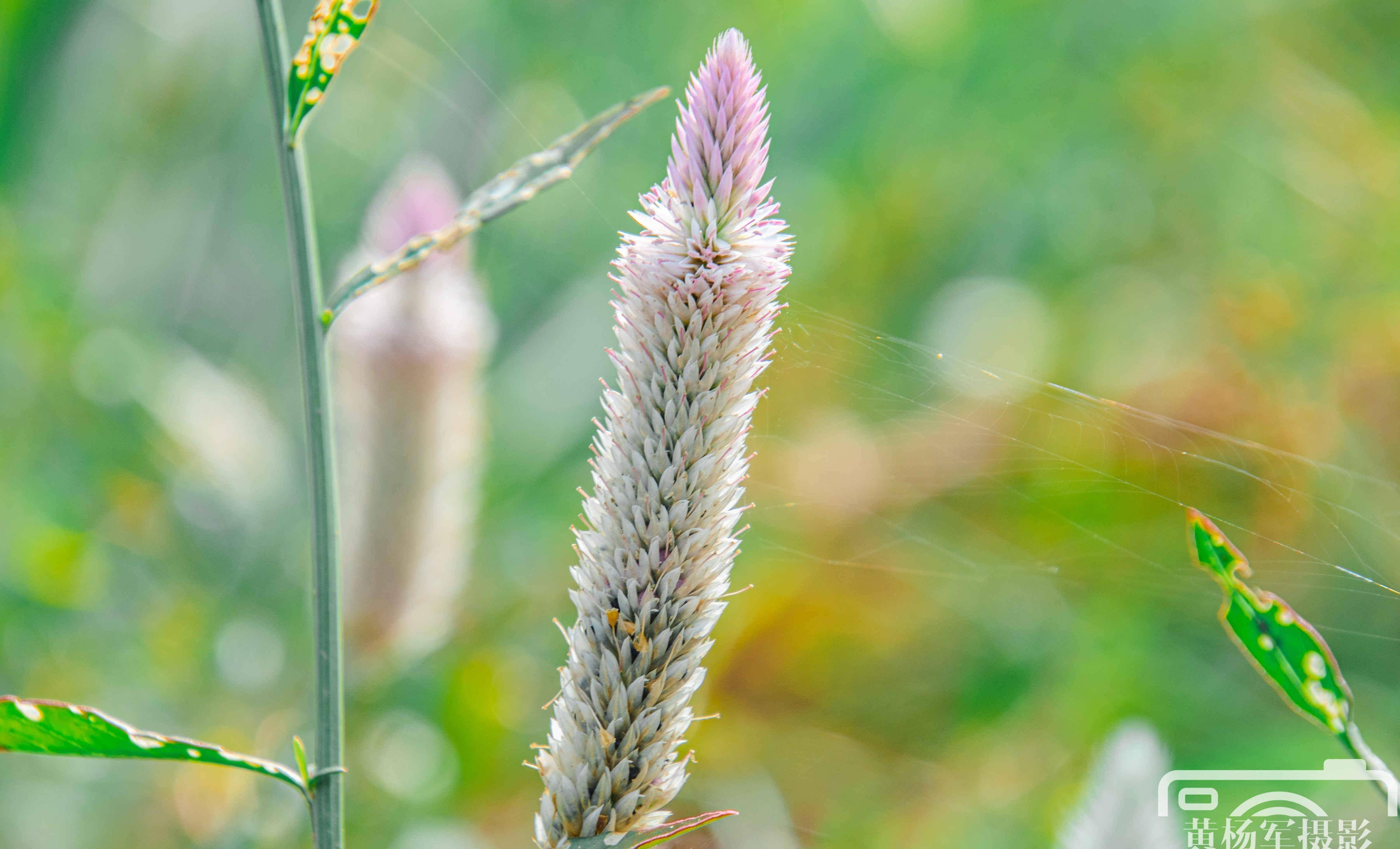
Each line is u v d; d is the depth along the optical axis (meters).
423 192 0.80
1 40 0.92
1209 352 1.28
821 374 1.11
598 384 1.17
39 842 0.79
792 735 1.06
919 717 1.08
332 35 0.49
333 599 0.49
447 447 0.75
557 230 1.28
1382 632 1.03
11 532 0.86
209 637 0.90
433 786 0.88
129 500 0.96
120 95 1.04
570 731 0.49
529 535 1.09
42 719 0.47
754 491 1.17
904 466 1.13
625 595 0.49
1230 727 1.05
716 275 0.49
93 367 0.97
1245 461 1.10
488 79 1.28
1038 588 1.15
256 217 1.19
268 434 1.01
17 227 0.96
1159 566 1.12
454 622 0.88
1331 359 1.26
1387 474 1.16
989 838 0.99
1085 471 1.12
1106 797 0.59
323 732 0.49
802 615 1.10
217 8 1.13
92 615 0.92
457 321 0.76
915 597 1.14
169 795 0.82
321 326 0.49
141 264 1.11
